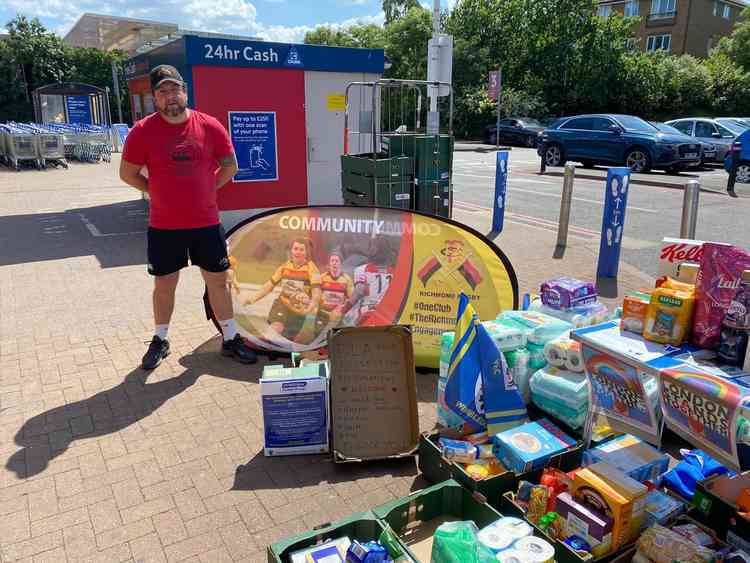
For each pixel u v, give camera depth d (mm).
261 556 2584
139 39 20156
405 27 42438
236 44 7461
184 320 5289
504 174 8664
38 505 2889
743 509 2455
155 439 3471
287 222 4621
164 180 4023
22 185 13805
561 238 8000
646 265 7180
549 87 37438
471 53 37156
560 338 3645
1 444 3389
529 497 2740
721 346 2543
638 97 36062
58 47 33188
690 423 2455
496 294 4445
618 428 2924
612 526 2449
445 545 2242
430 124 9273
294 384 3242
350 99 8406
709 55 43656
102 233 8695
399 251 4559
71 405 3832
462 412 3400
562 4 36125
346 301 4609
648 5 47000
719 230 8875
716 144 18062
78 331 5023
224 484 3086
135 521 2789
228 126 7676
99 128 20078
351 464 3295
